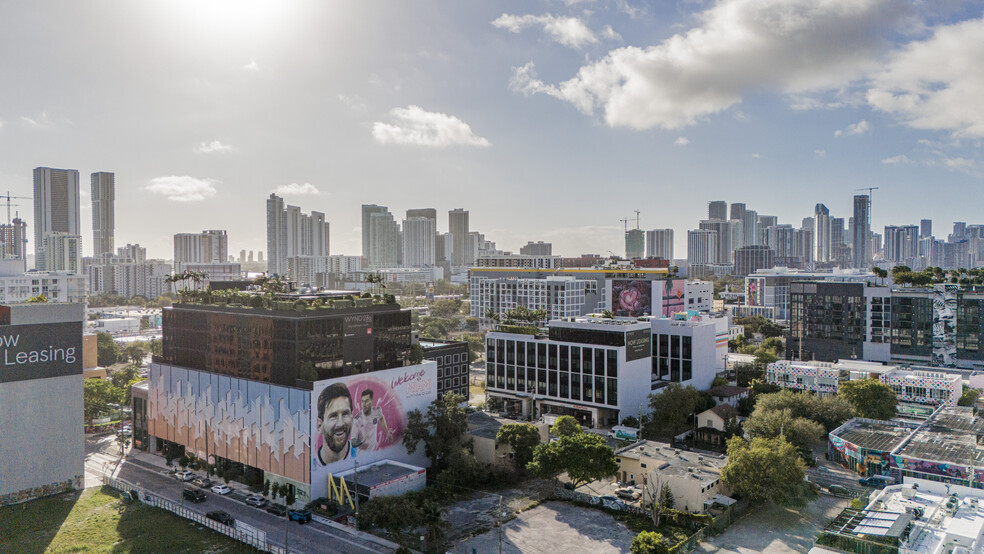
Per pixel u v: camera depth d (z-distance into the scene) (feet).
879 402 511.81
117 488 417.90
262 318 408.05
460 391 605.31
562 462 380.17
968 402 563.07
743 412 585.63
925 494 316.40
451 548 317.63
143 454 499.51
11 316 388.78
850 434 456.45
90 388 575.38
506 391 631.15
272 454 397.60
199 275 531.09
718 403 589.32
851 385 525.34
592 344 565.94
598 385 558.97
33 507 382.42
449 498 387.75
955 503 289.74
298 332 384.47
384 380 424.05
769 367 619.67
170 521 359.05
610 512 366.43
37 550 320.09
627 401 554.87
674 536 327.26
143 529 347.36
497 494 397.39
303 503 378.73
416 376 449.89
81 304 422.41
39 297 487.61
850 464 426.92
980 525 271.49
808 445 444.55
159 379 491.31
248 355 419.95
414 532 339.16
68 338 413.18
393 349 445.78
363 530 342.23
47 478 403.13
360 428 406.62
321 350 396.57
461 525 347.77
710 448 494.59
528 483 417.90
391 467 408.87
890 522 269.03
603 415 563.89
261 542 322.14
